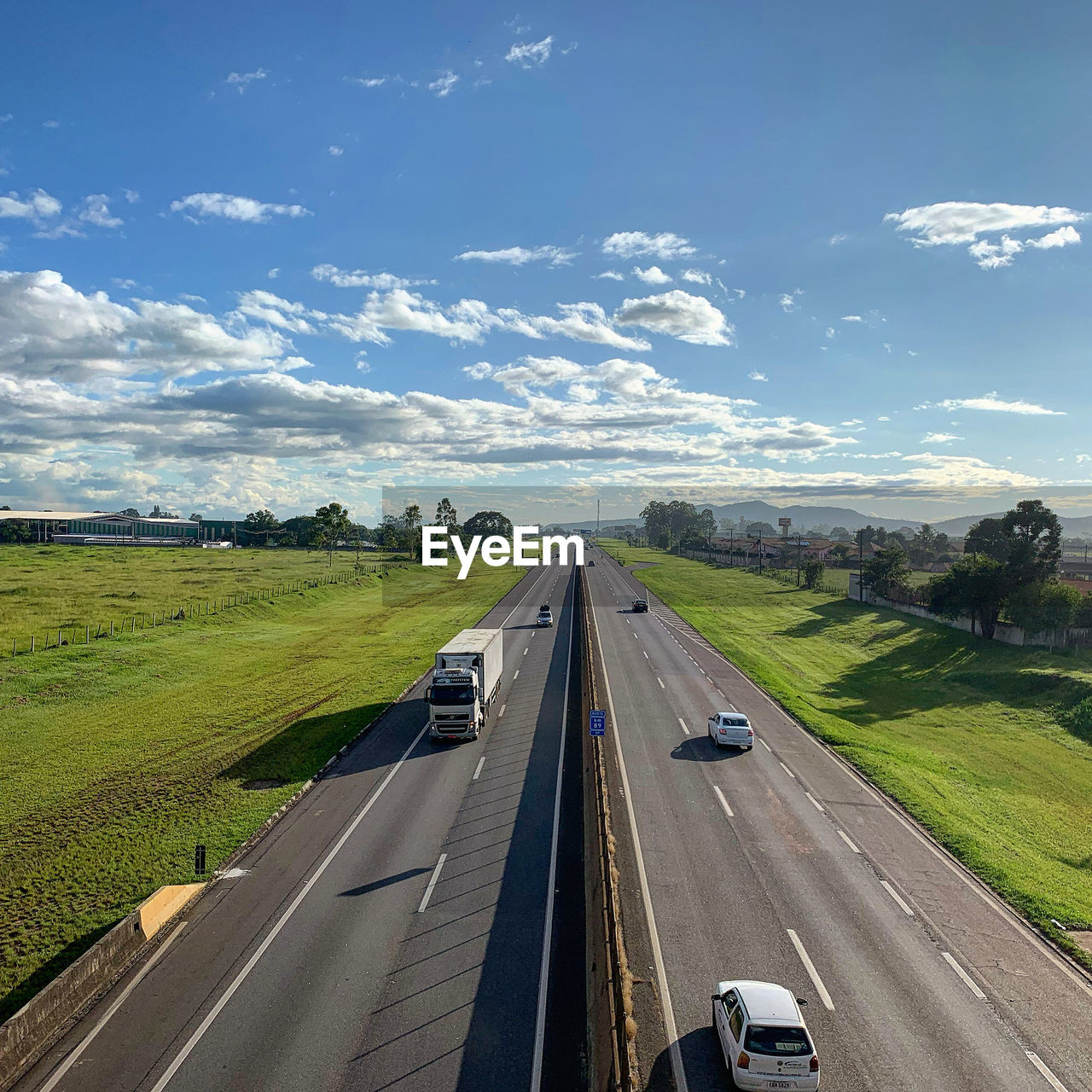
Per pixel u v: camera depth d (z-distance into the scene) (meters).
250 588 87.56
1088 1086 14.20
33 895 21.31
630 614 83.31
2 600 69.00
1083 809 32.06
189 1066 14.39
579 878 22.31
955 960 18.52
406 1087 13.91
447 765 32.59
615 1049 13.22
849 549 167.12
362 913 20.23
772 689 48.81
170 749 34.28
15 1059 14.25
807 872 23.09
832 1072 14.40
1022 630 61.59
